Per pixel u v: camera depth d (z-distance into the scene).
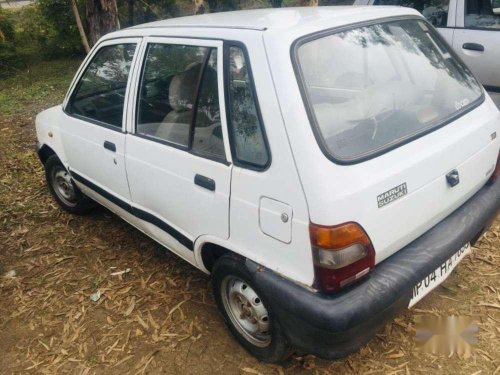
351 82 2.24
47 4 11.59
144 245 3.80
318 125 2.00
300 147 1.96
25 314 3.14
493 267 3.17
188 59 2.53
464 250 2.59
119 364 2.68
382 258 2.14
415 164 2.15
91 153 3.47
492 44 4.81
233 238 2.38
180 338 2.82
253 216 2.20
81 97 3.59
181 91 2.58
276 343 2.37
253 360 2.63
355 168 1.99
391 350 2.61
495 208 2.66
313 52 2.16
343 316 1.95
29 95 8.93
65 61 12.28
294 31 2.16
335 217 1.91
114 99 3.20
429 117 2.40
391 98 2.35
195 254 2.74
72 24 11.85
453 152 2.35
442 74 2.67
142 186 2.99
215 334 2.83
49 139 4.06
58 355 2.78
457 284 3.04
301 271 2.06
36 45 12.47
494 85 4.94
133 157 2.99
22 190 4.98
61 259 3.71
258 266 2.25
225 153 2.32
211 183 2.40
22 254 3.83
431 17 5.25
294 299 2.05
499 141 2.73
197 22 2.68
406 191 2.12
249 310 2.50
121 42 3.12
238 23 2.41
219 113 2.34
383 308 2.05
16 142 6.43
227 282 2.59
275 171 2.05
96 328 2.96
